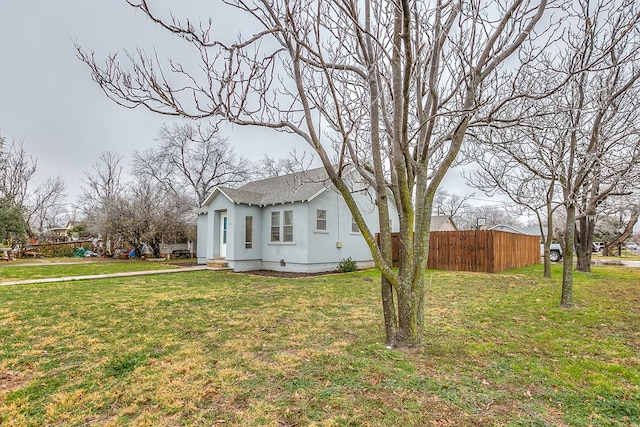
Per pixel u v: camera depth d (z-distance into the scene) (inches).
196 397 118.6
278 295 306.8
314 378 131.8
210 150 1105.4
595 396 117.9
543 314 232.8
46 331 195.0
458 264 524.7
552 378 132.0
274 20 134.3
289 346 168.6
